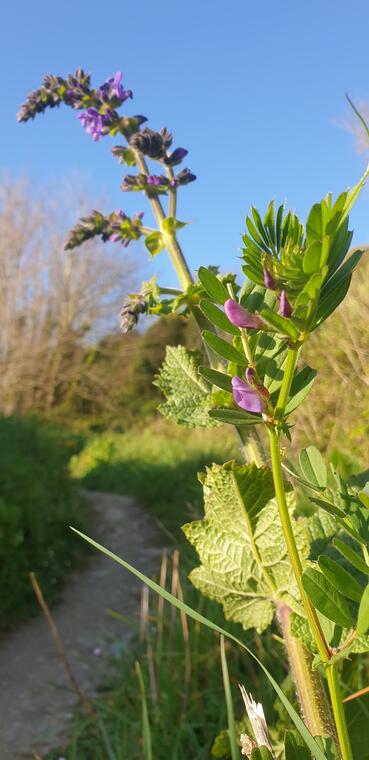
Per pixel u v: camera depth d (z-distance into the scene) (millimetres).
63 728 4004
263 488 1062
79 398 25688
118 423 23703
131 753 3316
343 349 4312
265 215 701
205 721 3402
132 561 8023
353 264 699
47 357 25906
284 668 3352
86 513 10086
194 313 1229
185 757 3193
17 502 6727
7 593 5957
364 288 4281
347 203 640
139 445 14891
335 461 2316
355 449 3828
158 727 3441
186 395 1188
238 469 1052
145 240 1382
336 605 722
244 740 837
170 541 8719
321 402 4371
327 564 721
